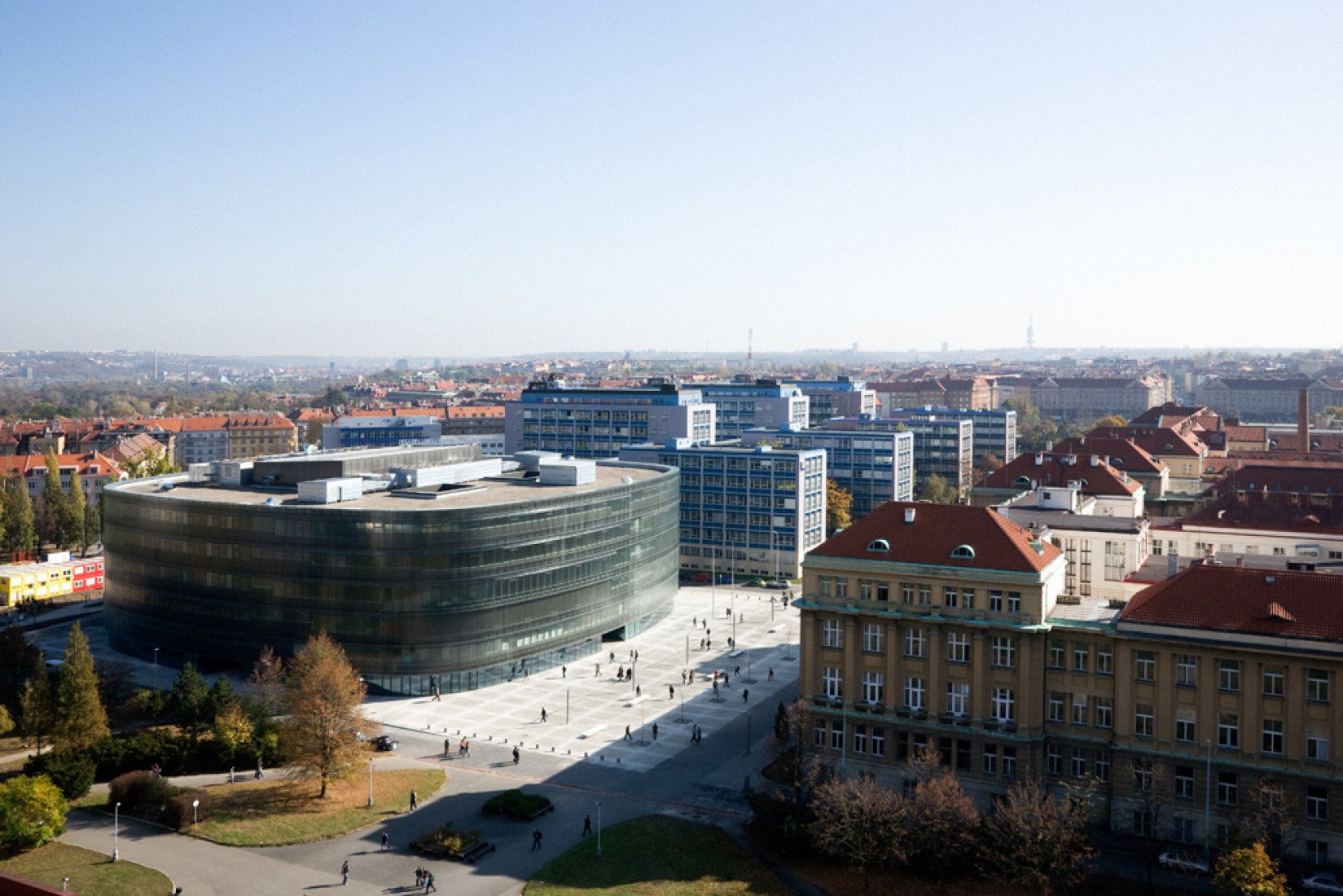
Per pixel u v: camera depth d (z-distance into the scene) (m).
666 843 105.88
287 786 122.25
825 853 101.94
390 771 127.81
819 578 120.62
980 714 111.88
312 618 158.62
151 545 172.12
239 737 127.44
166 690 147.88
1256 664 100.69
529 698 158.25
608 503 185.12
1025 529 135.12
